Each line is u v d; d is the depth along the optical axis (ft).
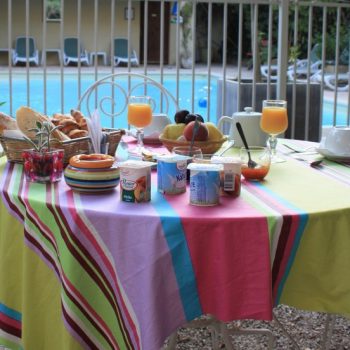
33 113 6.67
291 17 39.88
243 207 5.10
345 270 5.12
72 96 31.48
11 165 6.71
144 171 5.17
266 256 4.83
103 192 5.48
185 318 4.86
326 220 5.01
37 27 54.90
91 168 5.43
